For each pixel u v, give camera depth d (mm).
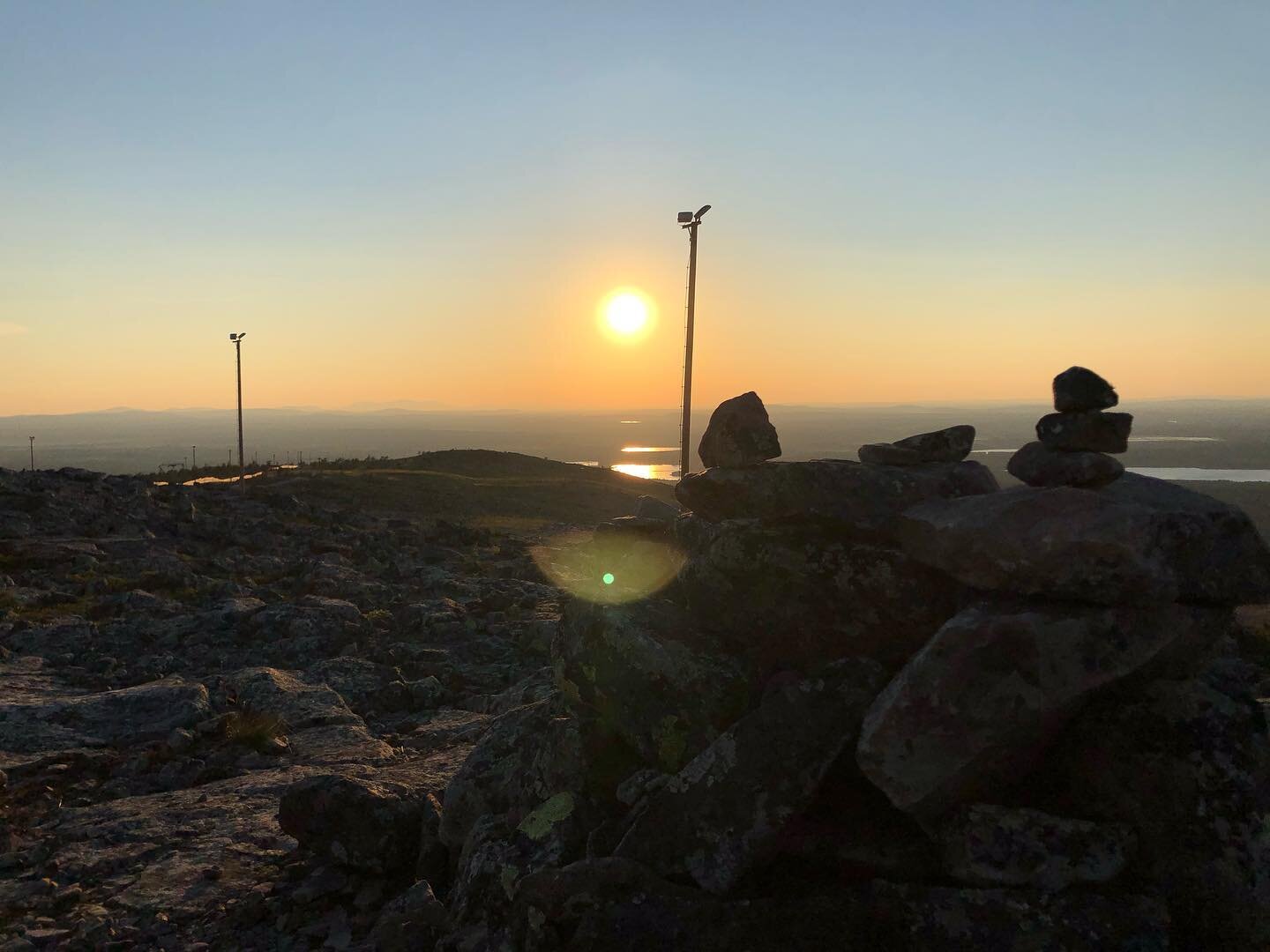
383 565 31828
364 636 20516
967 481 6809
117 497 40031
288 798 8695
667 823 6137
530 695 12367
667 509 9719
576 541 45219
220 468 74688
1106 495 5770
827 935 5383
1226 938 5297
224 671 18000
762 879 5941
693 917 5633
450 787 8281
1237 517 5734
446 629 21172
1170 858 5477
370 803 8375
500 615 23031
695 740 6754
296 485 59688
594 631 7398
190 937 7637
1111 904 5270
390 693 16266
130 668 18125
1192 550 5539
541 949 5855
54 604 24141
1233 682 6293
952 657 5531
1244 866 5336
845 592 6684
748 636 7152
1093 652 5438
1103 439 5980
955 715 5480
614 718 7191
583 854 6719
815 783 5887
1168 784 5570
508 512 60156
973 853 5539
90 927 7734
